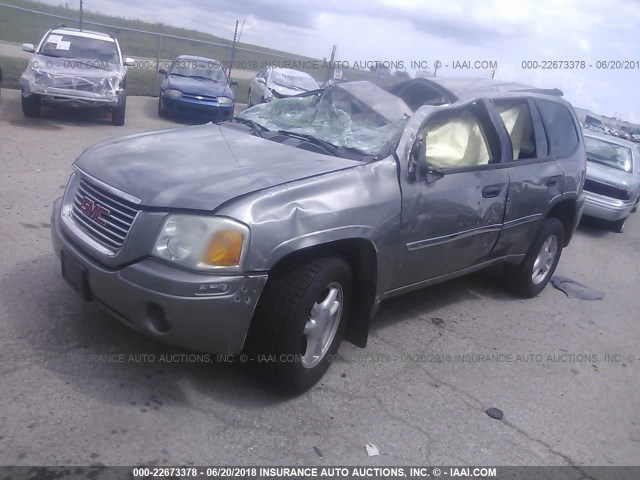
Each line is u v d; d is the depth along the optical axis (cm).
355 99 476
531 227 554
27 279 463
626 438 389
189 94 1473
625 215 1070
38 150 927
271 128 474
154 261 321
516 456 351
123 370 366
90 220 359
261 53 2428
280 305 339
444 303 561
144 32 1959
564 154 592
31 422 311
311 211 345
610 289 716
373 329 480
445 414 379
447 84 502
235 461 309
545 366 470
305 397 372
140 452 304
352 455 327
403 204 399
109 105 1227
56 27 1373
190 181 344
